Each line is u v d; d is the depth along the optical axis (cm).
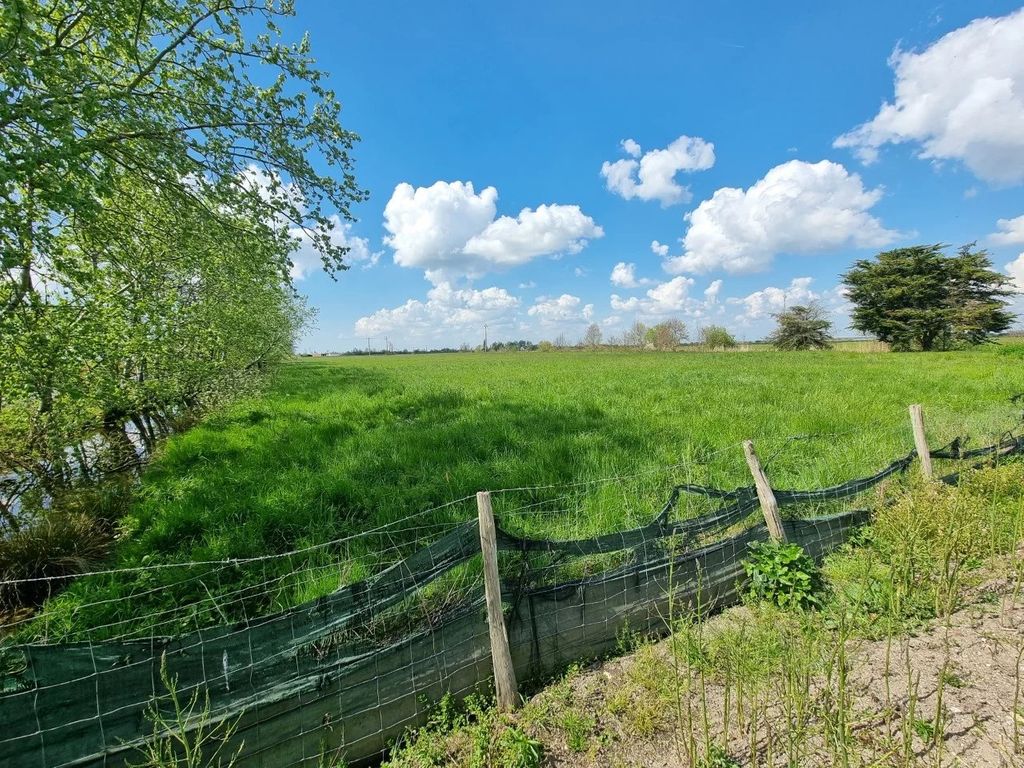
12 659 225
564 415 1120
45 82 461
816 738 261
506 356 6650
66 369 636
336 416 1301
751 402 1222
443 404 1409
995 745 248
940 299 4672
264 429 1150
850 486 502
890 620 342
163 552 543
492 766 265
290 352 2933
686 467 666
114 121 570
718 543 411
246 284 1075
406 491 645
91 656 220
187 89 632
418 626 312
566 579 395
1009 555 434
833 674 302
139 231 745
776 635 328
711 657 328
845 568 422
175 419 1428
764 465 669
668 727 285
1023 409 968
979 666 306
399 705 288
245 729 248
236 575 469
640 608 369
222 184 660
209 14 610
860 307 5038
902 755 244
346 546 505
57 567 527
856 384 1515
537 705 305
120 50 561
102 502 695
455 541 313
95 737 218
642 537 380
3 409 720
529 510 565
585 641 347
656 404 1240
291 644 263
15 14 394
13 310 577
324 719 268
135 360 934
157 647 233
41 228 520
